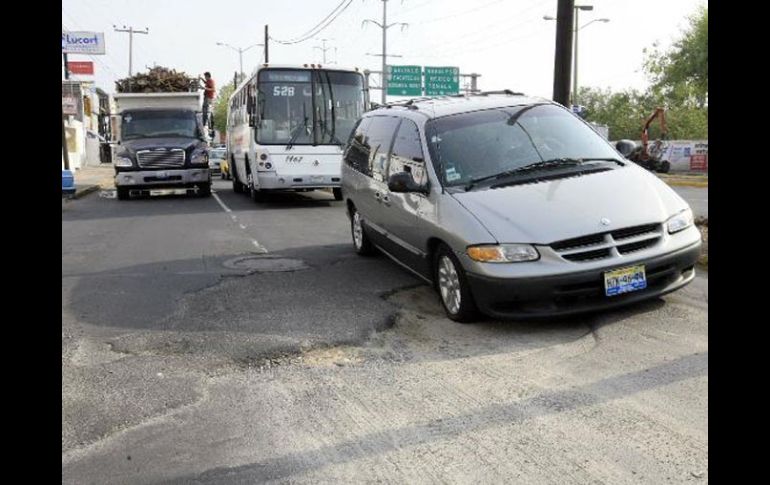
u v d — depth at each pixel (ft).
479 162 20.44
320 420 13.21
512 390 14.20
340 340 17.93
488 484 10.68
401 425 12.85
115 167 61.52
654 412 12.75
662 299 19.63
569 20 36.32
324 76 53.16
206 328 19.33
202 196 64.80
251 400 14.26
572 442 11.84
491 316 17.57
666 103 167.84
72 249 33.94
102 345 17.99
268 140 52.13
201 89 75.92
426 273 20.94
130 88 75.66
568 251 16.92
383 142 25.27
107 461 11.79
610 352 15.94
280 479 11.09
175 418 13.47
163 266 28.76
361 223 28.50
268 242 34.76
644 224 17.51
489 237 17.33
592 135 22.09
